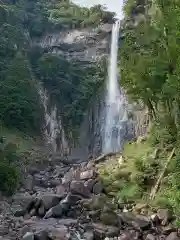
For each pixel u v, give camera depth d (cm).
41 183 3341
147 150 3081
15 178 2953
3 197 2769
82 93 6194
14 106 5222
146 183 2580
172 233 1800
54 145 5659
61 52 6606
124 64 3103
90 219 2088
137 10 6053
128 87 2997
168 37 2498
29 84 5609
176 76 2323
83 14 7088
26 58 6134
